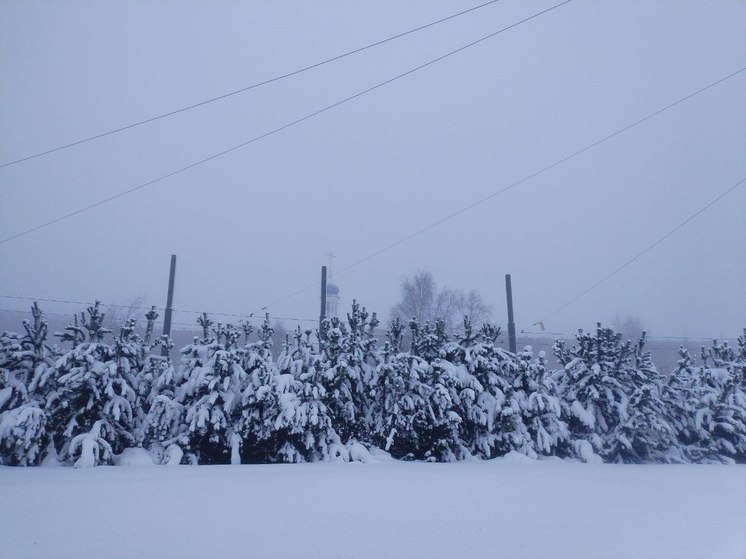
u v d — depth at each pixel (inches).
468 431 546.3
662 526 226.1
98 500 253.8
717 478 390.3
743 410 604.1
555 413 560.4
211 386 451.8
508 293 981.2
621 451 576.7
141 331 1090.7
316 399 479.5
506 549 189.6
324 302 852.0
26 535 195.9
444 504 260.2
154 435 448.1
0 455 414.9
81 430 430.6
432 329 588.7
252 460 487.2
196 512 233.1
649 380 627.5
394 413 504.1
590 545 196.1
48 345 483.5
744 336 719.1
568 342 1558.8
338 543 192.4
